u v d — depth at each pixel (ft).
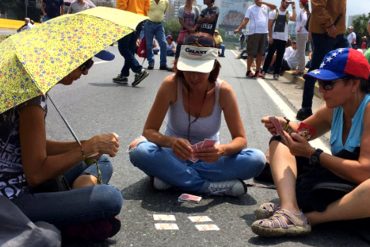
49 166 7.68
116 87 27.43
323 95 9.65
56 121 18.19
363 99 9.59
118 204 8.23
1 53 7.20
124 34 7.55
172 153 11.28
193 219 10.12
